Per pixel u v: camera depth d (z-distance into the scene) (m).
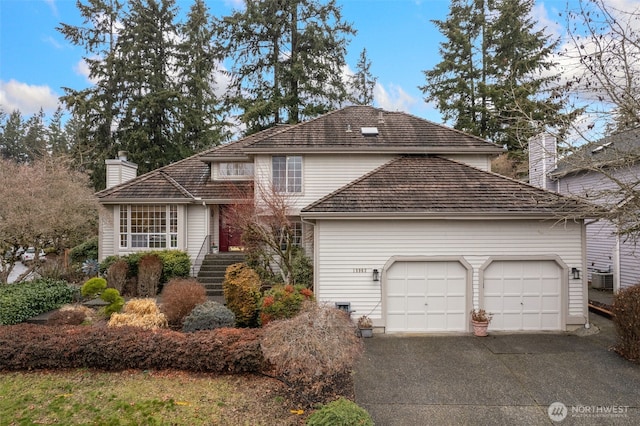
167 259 14.78
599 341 9.59
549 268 10.72
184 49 31.75
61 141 45.41
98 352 7.28
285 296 9.60
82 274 16.75
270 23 29.44
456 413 6.27
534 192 11.13
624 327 8.41
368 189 11.54
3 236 11.57
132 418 5.79
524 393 6.91
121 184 17.06
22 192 11.71
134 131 28.62
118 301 10.71
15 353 7.25
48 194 13.04
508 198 10.90
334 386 7.07
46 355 7.27
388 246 10.70
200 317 8.97
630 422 5.98
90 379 7.02
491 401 6.64
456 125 28.11
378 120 16.75
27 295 10.53
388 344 9.60
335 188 15.07
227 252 17.09
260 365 7.19
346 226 10.71
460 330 10.68
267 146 14.84
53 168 15.14
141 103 28.55
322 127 16.27
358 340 7.10
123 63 29.39
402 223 10.70
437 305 10.71
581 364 8.16
